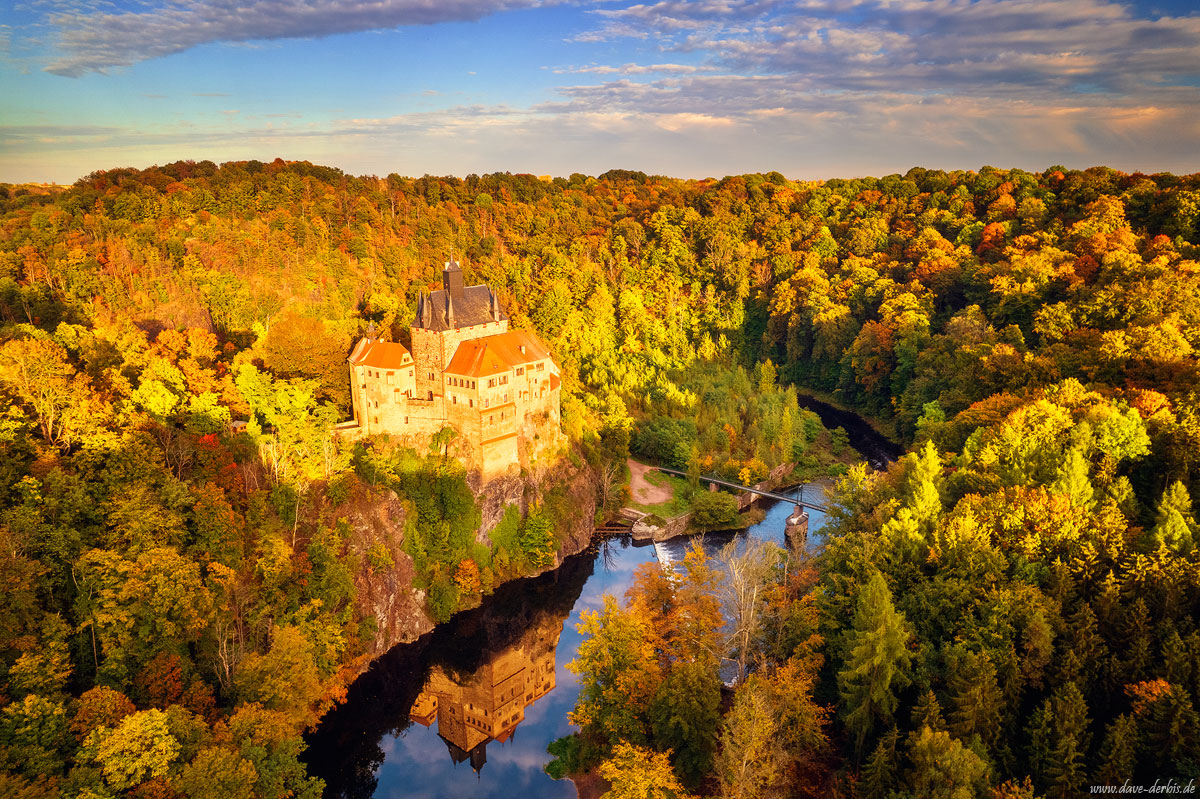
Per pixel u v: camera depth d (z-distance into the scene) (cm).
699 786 7544
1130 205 19762
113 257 15538
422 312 13225
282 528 10462
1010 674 6981
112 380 10606
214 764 6625
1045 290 16438
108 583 7869
